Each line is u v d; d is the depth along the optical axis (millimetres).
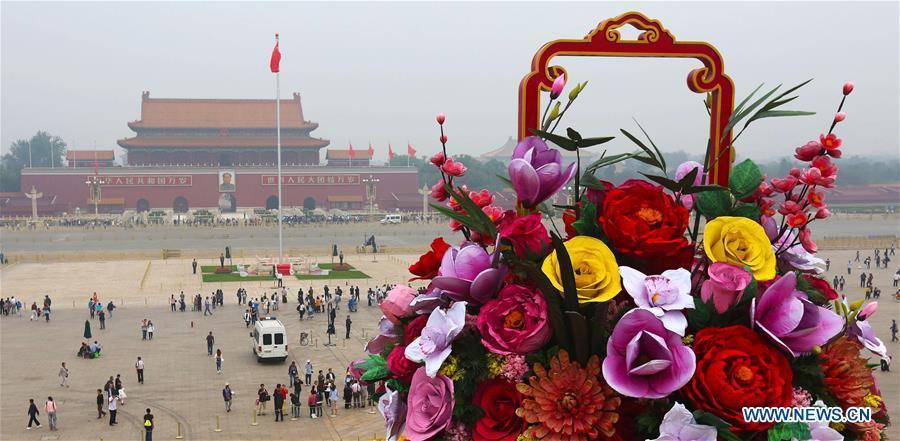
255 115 149750
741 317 3258
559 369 3166
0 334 40281
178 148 144375
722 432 2973
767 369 2998
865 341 3689
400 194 140250
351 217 129875
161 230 112812
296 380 26531
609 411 3098
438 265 3910
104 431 24797
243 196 134750
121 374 31906
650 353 3064
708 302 3260
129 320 44344
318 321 43719
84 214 130750
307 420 25922
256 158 147875
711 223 3449
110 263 72500
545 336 3242
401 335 3822
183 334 40156
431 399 3377
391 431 3670
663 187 3508
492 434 3271
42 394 29141
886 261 64250
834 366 3248
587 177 3693
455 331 3258
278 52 67312
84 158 145250
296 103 152875
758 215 3662
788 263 3838
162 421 25766
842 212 128625
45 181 131500
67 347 37094
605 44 3936
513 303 3309
